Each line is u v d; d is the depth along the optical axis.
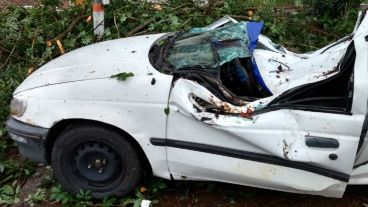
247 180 3.57
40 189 4.18
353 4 6.85
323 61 3.75
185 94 3.48
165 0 7.16
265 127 3.37
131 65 3.75
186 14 6.84
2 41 6.31
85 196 3.91
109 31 6.32
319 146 3.30
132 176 3.82
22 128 3.82
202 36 4.06
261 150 3.44
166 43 4.09
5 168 4.48
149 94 3.53
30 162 4.55
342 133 3.27
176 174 3.71
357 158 3.50
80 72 3.81
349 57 3.37
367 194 4.05
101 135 3.71
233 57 3.66
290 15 7.01
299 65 3.83
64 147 3.80
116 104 3.60
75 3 6.95
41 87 3.81
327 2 6.82
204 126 3.47
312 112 3.32
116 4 6.73
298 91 3.43
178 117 3.50
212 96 3.50
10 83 5.62
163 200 4.00
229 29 4.05
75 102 3.67
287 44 6.43
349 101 3.28
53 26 6.57
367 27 3.40
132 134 3.61
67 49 6.27
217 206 3.93
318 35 6.71
